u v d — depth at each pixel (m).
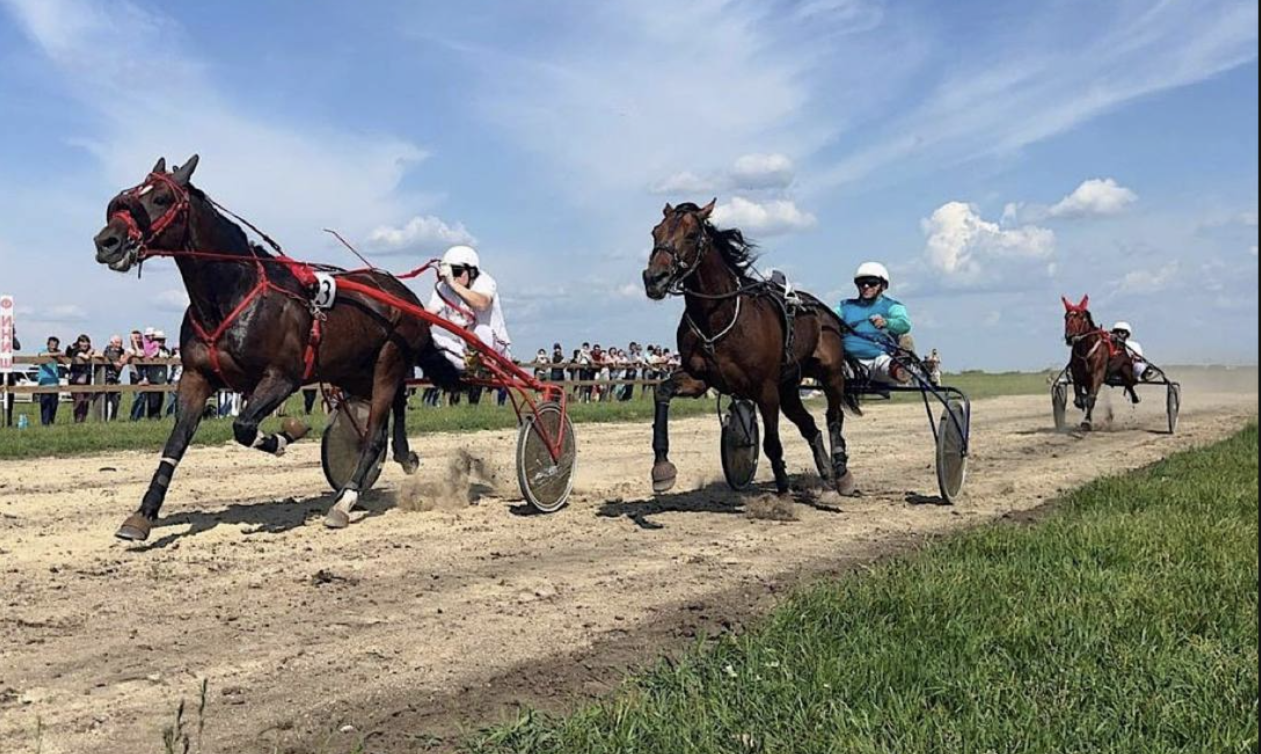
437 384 8.52
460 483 9.71
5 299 15.16
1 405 15.98
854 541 7.43
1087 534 6.51
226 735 3.66
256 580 5.82
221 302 6.63
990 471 11.83
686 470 11.39
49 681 4.13
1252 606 4.86
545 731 3.58
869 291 9.66
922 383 9.33
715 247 7.59
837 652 4.17
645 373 24.45
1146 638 4.38
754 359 7.76
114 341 16.61
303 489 9.23
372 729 3.75
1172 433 17.45
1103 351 17.25
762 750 3.30
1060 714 3.52
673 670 4.11
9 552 6.32
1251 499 8.13
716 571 6.37
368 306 7.52
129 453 12.12
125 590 5.52
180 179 6.45
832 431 9.41
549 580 6.05
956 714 3.59
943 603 4.84
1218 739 3.30
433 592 5.70
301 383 7.11
